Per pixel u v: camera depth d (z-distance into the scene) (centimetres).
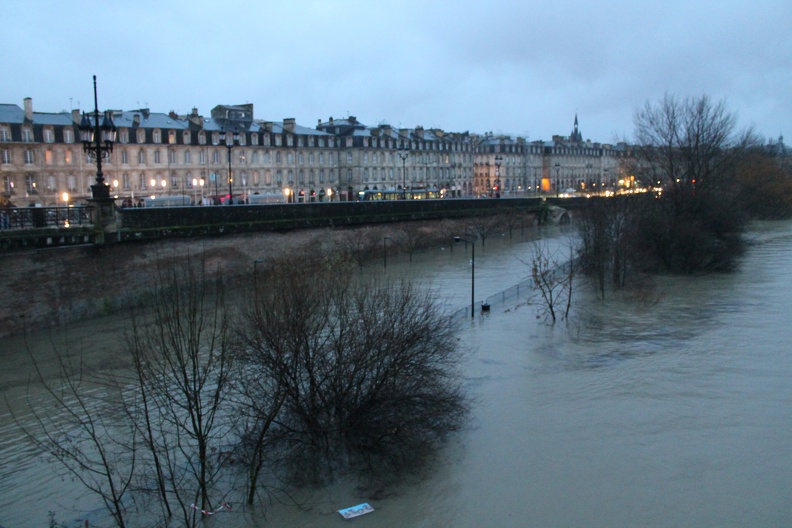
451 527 1628
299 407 1881
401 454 1916
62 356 2962
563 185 16038
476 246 7112
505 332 3362
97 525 1647
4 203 5128
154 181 7212
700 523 1622
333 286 2684
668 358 2897
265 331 1870
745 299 4103
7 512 1716
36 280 3366
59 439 2102
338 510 1711
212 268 4350
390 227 6288
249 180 8281
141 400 2173
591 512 1683
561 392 2502
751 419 2216
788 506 1684
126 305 3806
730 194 6494
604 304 3991
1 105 6406
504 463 1948
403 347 1975
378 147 10119
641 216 5325
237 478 1861
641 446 2038
